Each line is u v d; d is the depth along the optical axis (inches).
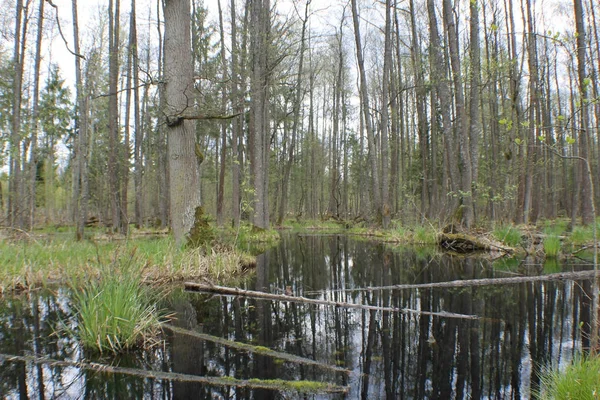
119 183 671.8
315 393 92.0
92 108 685.9
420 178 689.0
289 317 160.9
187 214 279.9
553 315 154.1
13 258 224.5
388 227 596.7
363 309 173.8
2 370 105.0
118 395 90.6
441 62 423.8
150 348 122.3
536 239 397.1
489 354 116.5
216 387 94.9
